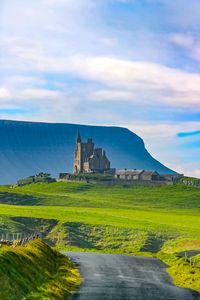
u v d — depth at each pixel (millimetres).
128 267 123625
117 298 79250
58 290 79438
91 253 163250
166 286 95812
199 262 134750
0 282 66312
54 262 112562
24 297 66438
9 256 80000
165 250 198375
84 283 93312
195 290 93062
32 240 124438
